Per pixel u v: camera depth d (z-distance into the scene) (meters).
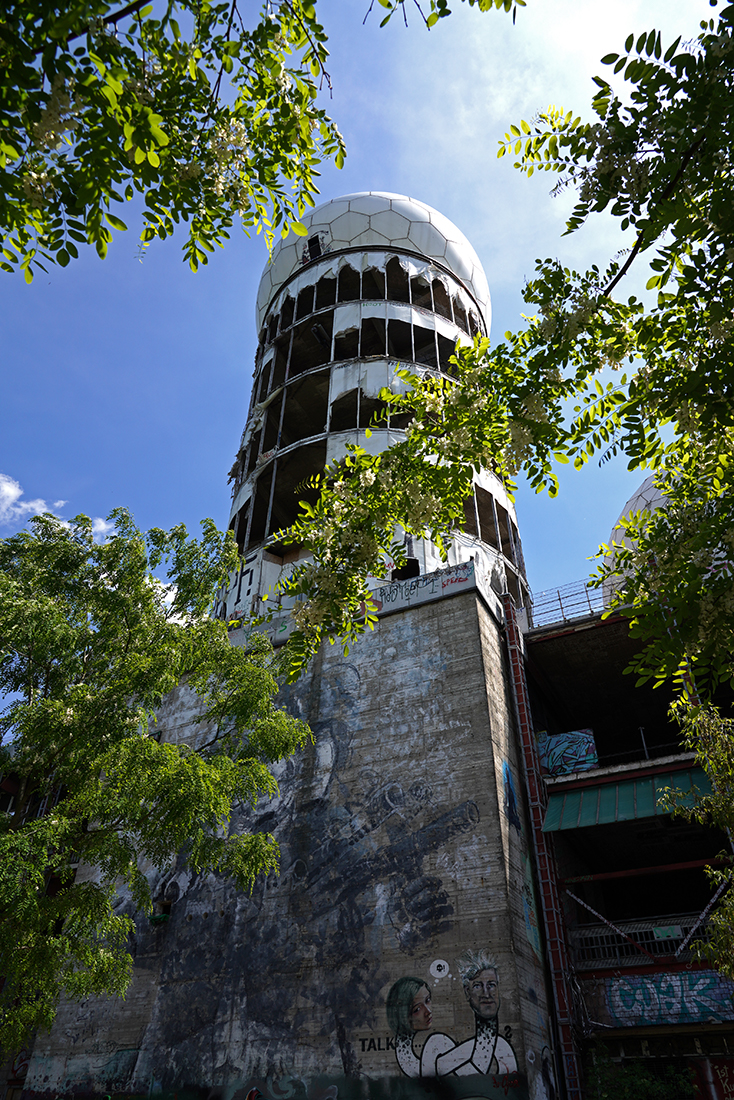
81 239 6.44
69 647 15.88
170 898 26.00
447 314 44.91
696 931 21.94
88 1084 23.52
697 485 8.51
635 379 7.79
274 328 46.19
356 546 8.73
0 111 5.49
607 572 8.82
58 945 14.66
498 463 8.48
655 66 6.34
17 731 15.22
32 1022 15.87
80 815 16.16
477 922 19.94
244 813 25.67
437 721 23.94
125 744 15.41
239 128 6.99
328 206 46.47
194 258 7.50
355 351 43.72
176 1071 22.09
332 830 23.64
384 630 26.97
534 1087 17.77
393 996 19.94
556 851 25.89
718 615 7.47
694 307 7.53
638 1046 21.52
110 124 5.68
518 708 26.31
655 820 27.55
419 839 22.06
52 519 18.36
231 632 32.06
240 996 22.33
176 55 6.34
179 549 18.94
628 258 7.25
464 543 33.34
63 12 5.09
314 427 43.44
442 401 8.62
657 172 6.57
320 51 6.75
